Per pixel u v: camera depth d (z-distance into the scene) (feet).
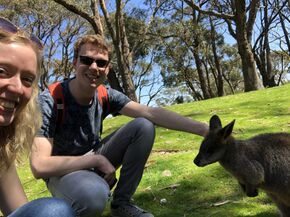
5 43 1.92
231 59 37.96
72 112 3.57
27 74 2.00
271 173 3.82
